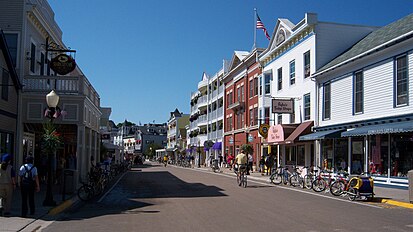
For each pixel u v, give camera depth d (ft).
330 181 62.59
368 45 79.61
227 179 101.86
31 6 72.28
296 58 104.12
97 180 63.62
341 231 32.65
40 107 72.02
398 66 67.67
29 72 75.82
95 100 96.12
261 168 124.06
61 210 47.01
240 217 40.27
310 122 93.91
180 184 85.25
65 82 73.61
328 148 87.61
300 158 102.78
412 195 48.91
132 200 56.65
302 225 35.53
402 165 65.16
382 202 52.85
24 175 40.98
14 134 70.03
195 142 249.75
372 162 72.02
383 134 69.72
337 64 82.17
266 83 127.24
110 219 40.19
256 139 140.15
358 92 78.02
